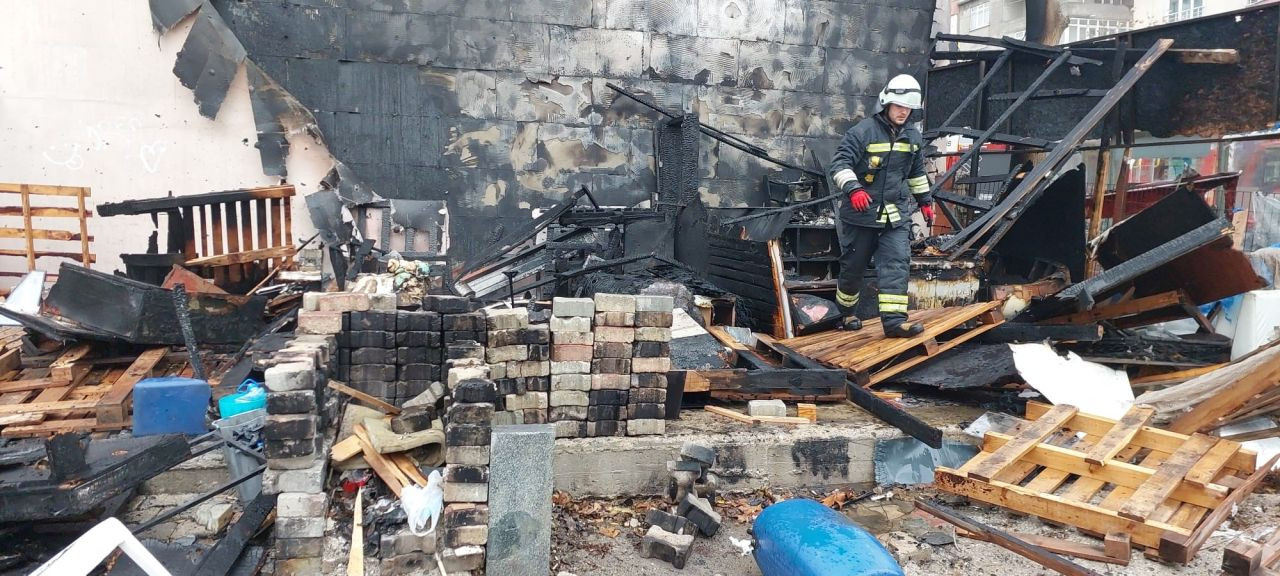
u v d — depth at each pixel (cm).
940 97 1016
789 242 929
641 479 414
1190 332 671
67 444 296
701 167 1059
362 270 662
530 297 773
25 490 286
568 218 809
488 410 317
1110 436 415
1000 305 562
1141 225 668
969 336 549
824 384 482
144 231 913
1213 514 359
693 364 509
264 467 355
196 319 528
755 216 763
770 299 661
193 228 640
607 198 1028
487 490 318
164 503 373
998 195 797
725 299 659
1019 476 412
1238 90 703
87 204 896
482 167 993
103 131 897
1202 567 338
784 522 320
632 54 1023
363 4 943
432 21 963
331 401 368
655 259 739
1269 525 377
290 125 942
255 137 938
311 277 668
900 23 1096
